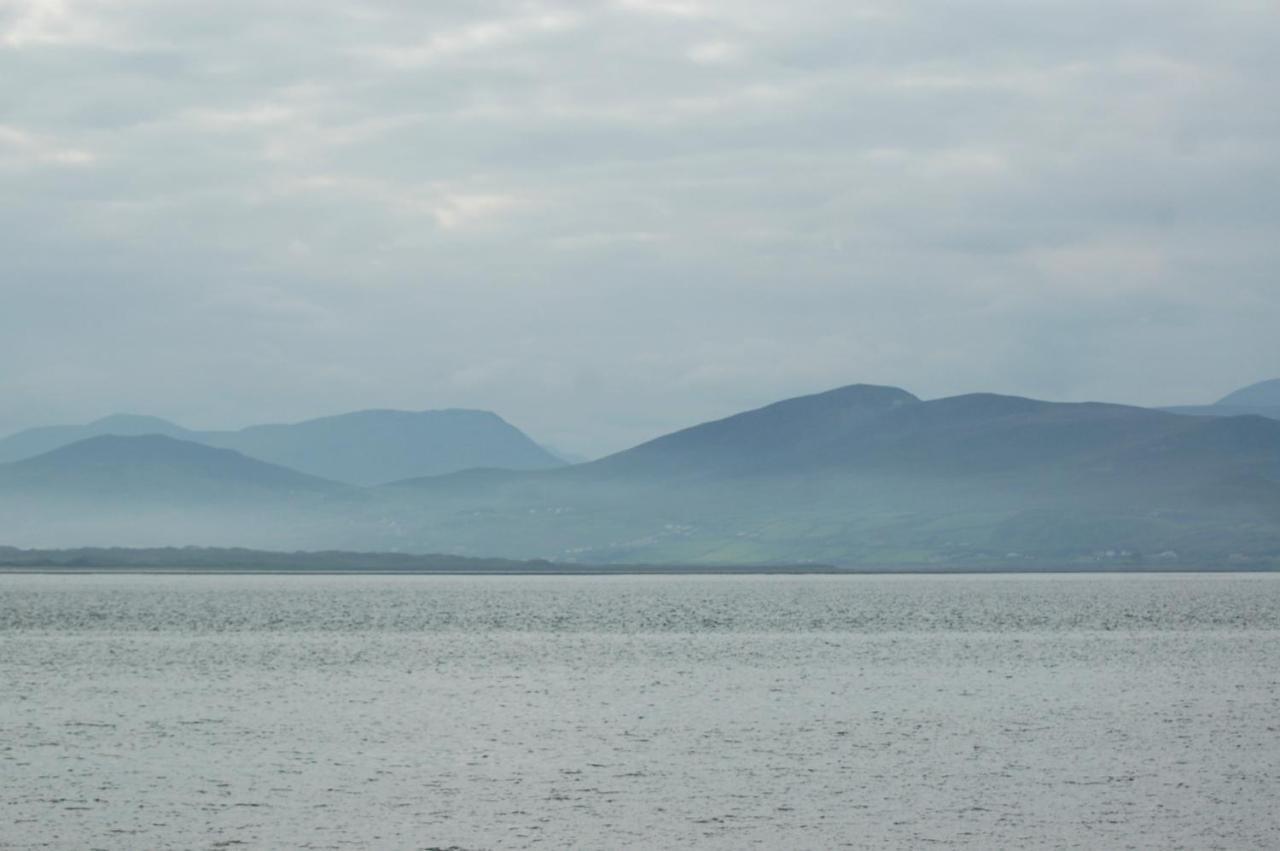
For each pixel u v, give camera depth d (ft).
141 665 371.76
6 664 371.15
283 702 288.10
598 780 201.05
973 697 296.51
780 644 454.40
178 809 181.88
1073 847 163.32
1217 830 170.91
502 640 476.95
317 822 175.22
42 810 181.37
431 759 217.77
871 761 215.92
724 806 184.14
